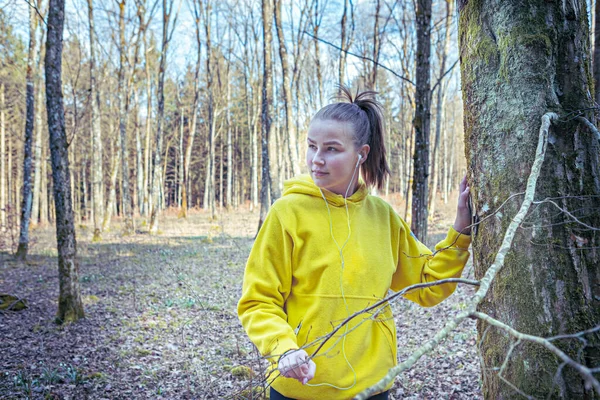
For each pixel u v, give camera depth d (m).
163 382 3.71
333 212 1.49
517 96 1.31
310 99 24.41
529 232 1.25
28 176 10.73
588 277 1.21
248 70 25.38
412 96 15.24
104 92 23.59
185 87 32.78
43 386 3.65
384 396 1.48
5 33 14.01
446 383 3.44
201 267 9.25
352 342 1.41
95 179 14.96
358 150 1.49
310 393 1.38
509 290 1.27
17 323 5.54
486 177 1.37
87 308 6.21
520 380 1.23
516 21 1.33
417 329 4.72
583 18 1.37
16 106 19.17
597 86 2.35
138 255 10.89
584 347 1.17
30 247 12.71
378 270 1.48
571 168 1.25
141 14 16.41
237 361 4.10
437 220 16.30
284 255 1.46
